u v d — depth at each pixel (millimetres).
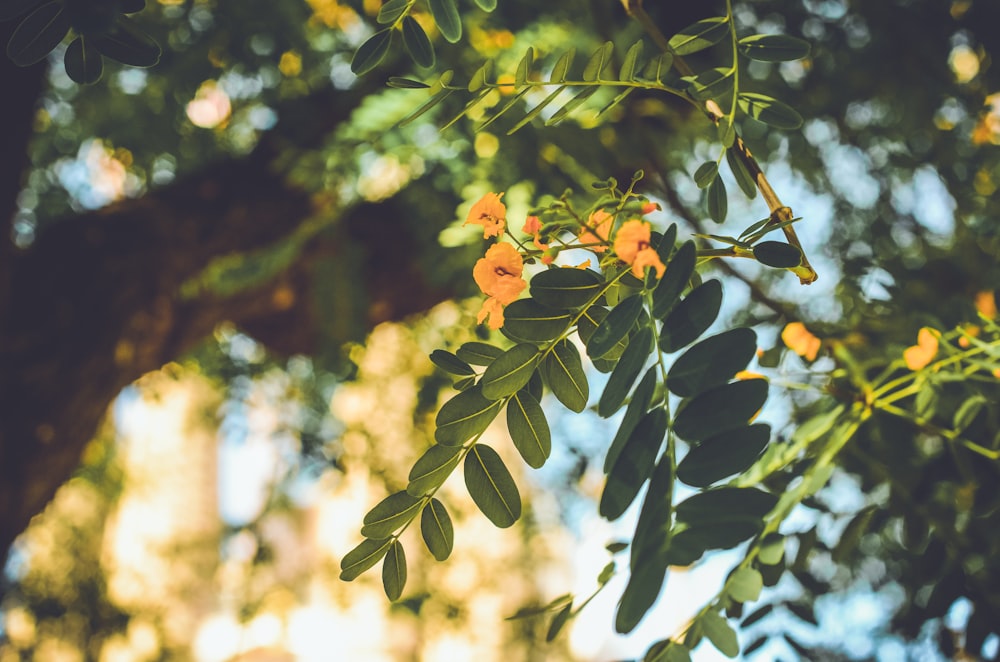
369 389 2586
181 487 3969
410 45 707
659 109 1613
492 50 1603
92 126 2332
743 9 1695
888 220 1995
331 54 2057
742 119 1675
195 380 3299
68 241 2014
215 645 3680
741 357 562
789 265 635
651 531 541
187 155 2332
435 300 2262
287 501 3057
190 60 1949
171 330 2127
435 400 2324
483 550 2928
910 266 1511
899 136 1950
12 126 1720
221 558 3629
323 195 2043
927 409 922
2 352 1896
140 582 3586
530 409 638
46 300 1959
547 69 1492
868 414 910
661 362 578
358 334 2182
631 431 566
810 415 1010
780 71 1813
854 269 1352
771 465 908
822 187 2061
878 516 986
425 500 647
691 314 579
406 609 2873
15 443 1895
